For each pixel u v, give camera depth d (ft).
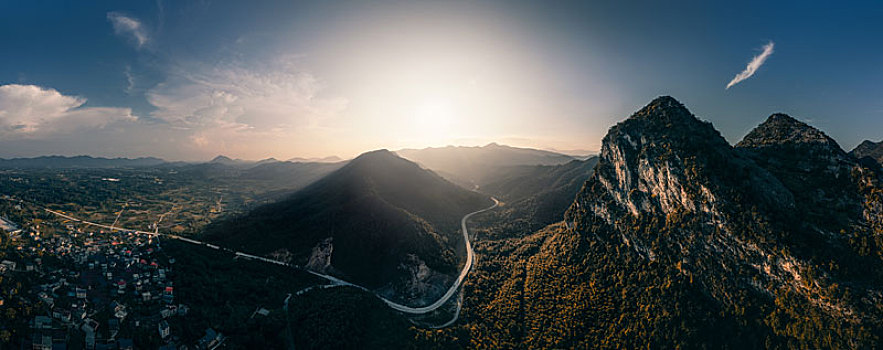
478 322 526.98
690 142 503.20
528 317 524.52
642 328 445.37
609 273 552.00
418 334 467.93
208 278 517.14
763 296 393.09
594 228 627.46
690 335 407.23
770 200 417.90
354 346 440.86
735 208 423.23
